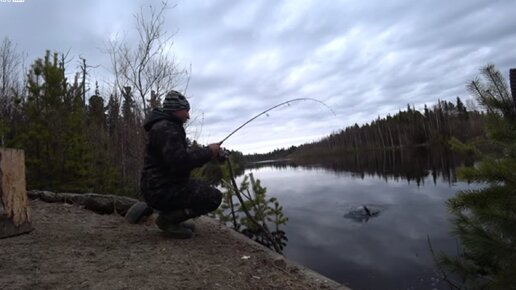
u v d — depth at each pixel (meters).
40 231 3.86
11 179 3.61
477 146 3.68
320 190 15.41
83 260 2.99
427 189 13.02
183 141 3.55
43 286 2.42
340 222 8.68
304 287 2.70
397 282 4.85
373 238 7.02
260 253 3.47
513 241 3.13
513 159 3.16
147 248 3.43
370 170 25.00
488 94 3.45
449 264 4.09
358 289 4.72
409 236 7.03
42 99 7.98
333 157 69.38
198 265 3.00
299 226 8.44
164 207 3.69
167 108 3.58
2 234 3.52
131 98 8.99
